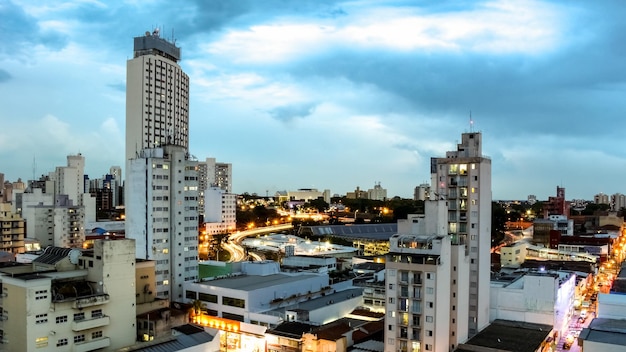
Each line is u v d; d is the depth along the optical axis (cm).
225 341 12962
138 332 12344
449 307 11112
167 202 15762
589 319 16538
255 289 14100
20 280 10031
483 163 12706
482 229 12744
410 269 10625
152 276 13412
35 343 9975
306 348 11456
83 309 10719
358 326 12581
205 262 18562
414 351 10550
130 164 15850
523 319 13450
